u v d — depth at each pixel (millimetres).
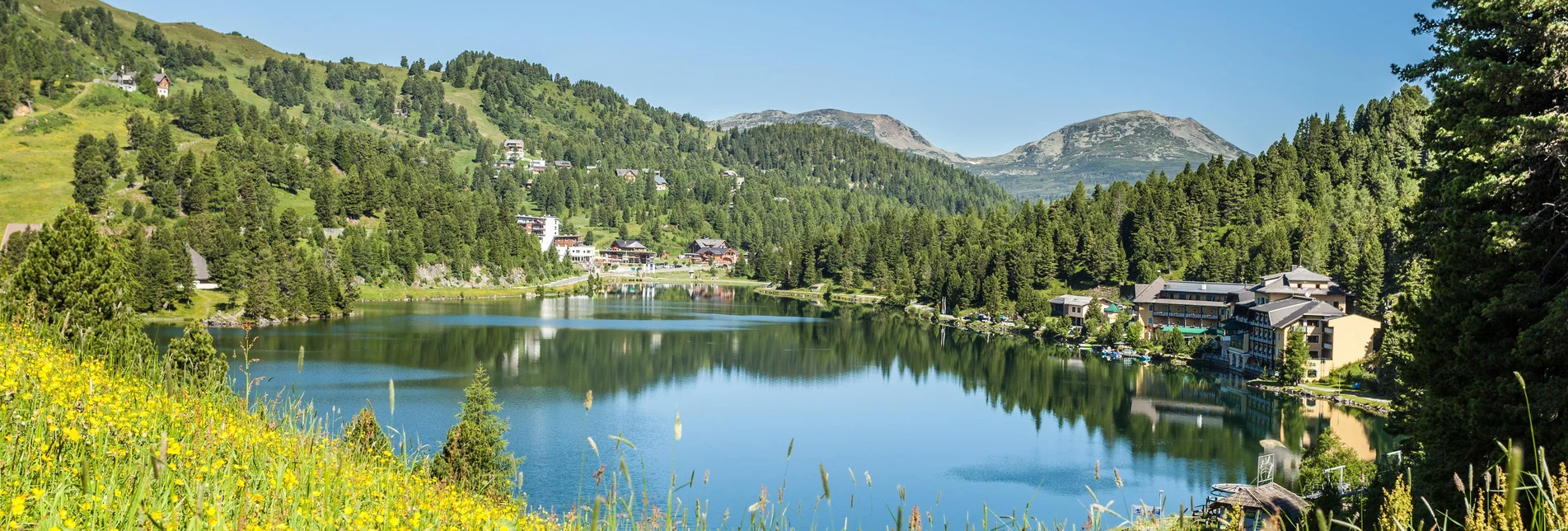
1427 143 33750
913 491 61875
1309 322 108188
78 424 10836
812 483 63125
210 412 13102
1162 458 72188
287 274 148875
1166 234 189875
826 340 144500
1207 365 122625
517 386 94500
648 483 60438
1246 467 69875
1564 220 26984
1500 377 26234
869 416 86250
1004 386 104312
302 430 14789
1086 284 195125
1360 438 78875
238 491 10797
